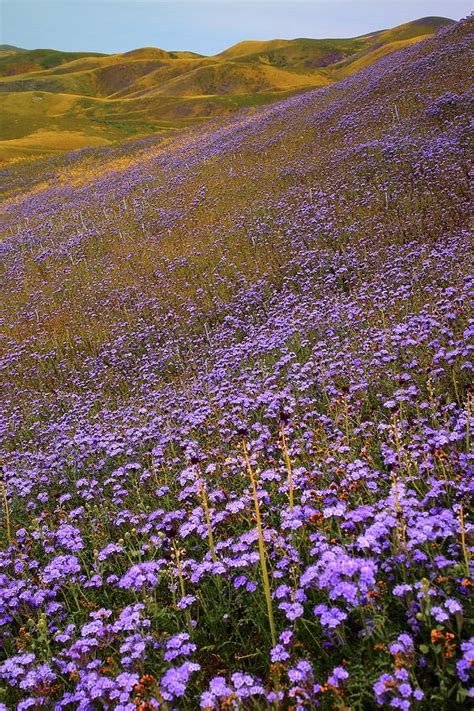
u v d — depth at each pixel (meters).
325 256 17.36
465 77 30.42
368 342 9.70
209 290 19.33
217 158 36.88
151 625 4.53
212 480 6.98
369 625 3.59
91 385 15.38
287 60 160.00
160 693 3.27
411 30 140.50
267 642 4.04
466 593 3.63
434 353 8.38
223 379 11.48
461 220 16.14
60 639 4.41
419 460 5.70
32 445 11.70
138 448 9.11
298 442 7.02
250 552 4.76
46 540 6.42
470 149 20.69
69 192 44.88
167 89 130.75
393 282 13.12
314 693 3.21
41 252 29.72
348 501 5.38
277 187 26.83
